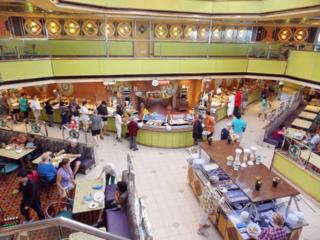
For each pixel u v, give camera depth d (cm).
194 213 633
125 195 530
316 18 1109
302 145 783
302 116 1286
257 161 630
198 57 1226
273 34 1446
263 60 1281
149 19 1246
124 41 1097
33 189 519
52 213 598
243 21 1304
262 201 529
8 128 930
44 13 1053
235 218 509
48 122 1232
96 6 968
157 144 1002
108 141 1055
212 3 1181
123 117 1083
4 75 887
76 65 1052
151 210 639
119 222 504
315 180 656
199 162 682
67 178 602
